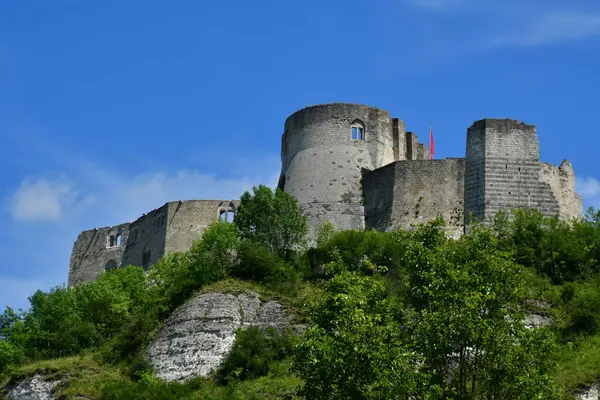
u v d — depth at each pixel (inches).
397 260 3019.2
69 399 2647.6
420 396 1857.8
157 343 2896.2
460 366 1924.2
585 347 2566.4
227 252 3299.7
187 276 3206.2
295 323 2837.1
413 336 1948.8
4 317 3430.1
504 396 1903.3
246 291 2994.6
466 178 3440.0
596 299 2733.8
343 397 1850.4
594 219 3408.0
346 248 3206.2
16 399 2810.0
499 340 1924.2
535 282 2886.3
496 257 2068.2
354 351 1867.6
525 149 3440.0
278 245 3415.4
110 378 2775.6
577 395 2327.8
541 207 3388.3
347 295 1989.4
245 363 2689.5
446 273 2007.9
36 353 3147.1
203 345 2805.1
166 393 2568.9
